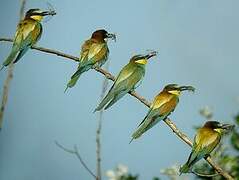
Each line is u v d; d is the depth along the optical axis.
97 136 9.89
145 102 12.12
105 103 12.23
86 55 13.34
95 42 13.49
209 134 11.48
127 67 12.74
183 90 12.24
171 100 12.02
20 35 13.12
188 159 11.20
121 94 12.45
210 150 11.39
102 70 12.69
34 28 13.30
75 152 10.29
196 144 11.36
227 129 11.77
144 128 11.81
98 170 9.77
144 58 12.92
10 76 8.65
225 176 11.00
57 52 12.41
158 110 11.92
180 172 11.16
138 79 12.66
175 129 11.60
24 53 13.09
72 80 13.12
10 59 12.80
